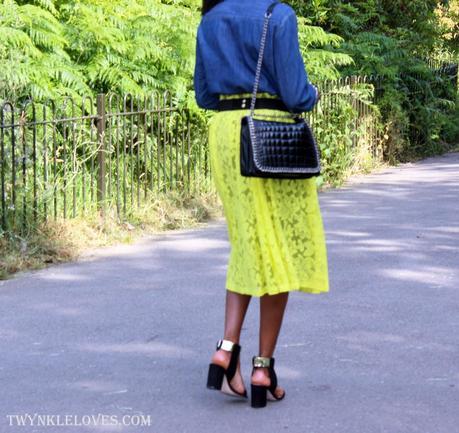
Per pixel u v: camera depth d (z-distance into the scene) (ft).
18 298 20.90
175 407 14.67
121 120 31.19
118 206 27.84
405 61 48.11
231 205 14.60
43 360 16.89
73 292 21.35
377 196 34.53
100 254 25.05
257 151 13.78
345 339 17.87
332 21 48.21
